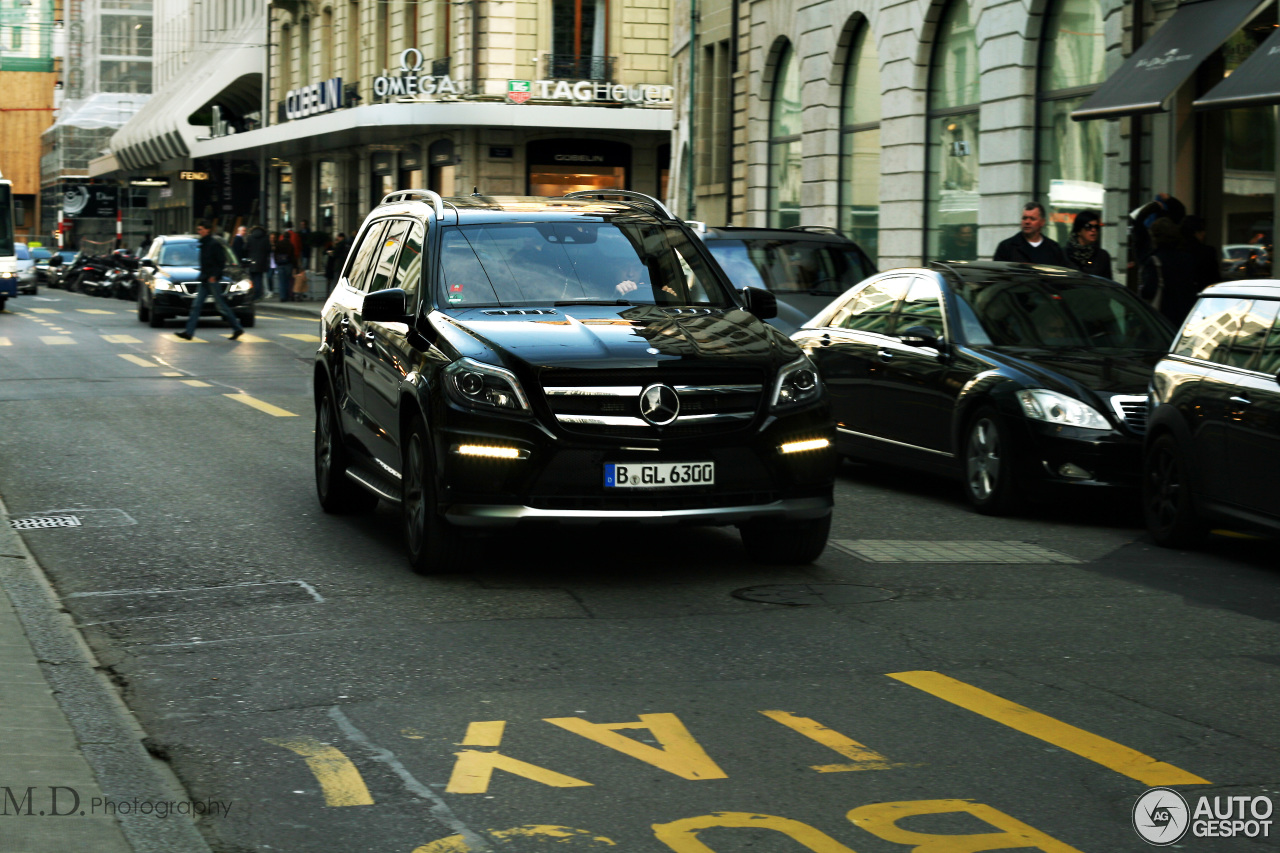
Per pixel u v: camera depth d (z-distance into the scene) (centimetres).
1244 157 1708
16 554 822
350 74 5097
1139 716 540
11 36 9481
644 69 4306
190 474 1120
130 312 3697
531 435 714
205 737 511
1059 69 2045
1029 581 782
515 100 4172
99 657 615
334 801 449
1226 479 839
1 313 3591
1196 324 905
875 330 1158
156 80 8669
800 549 797
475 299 814
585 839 418
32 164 11544
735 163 3219
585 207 900
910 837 421
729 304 857
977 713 541
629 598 723
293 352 2328
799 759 488
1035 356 1020
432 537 752
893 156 2478
